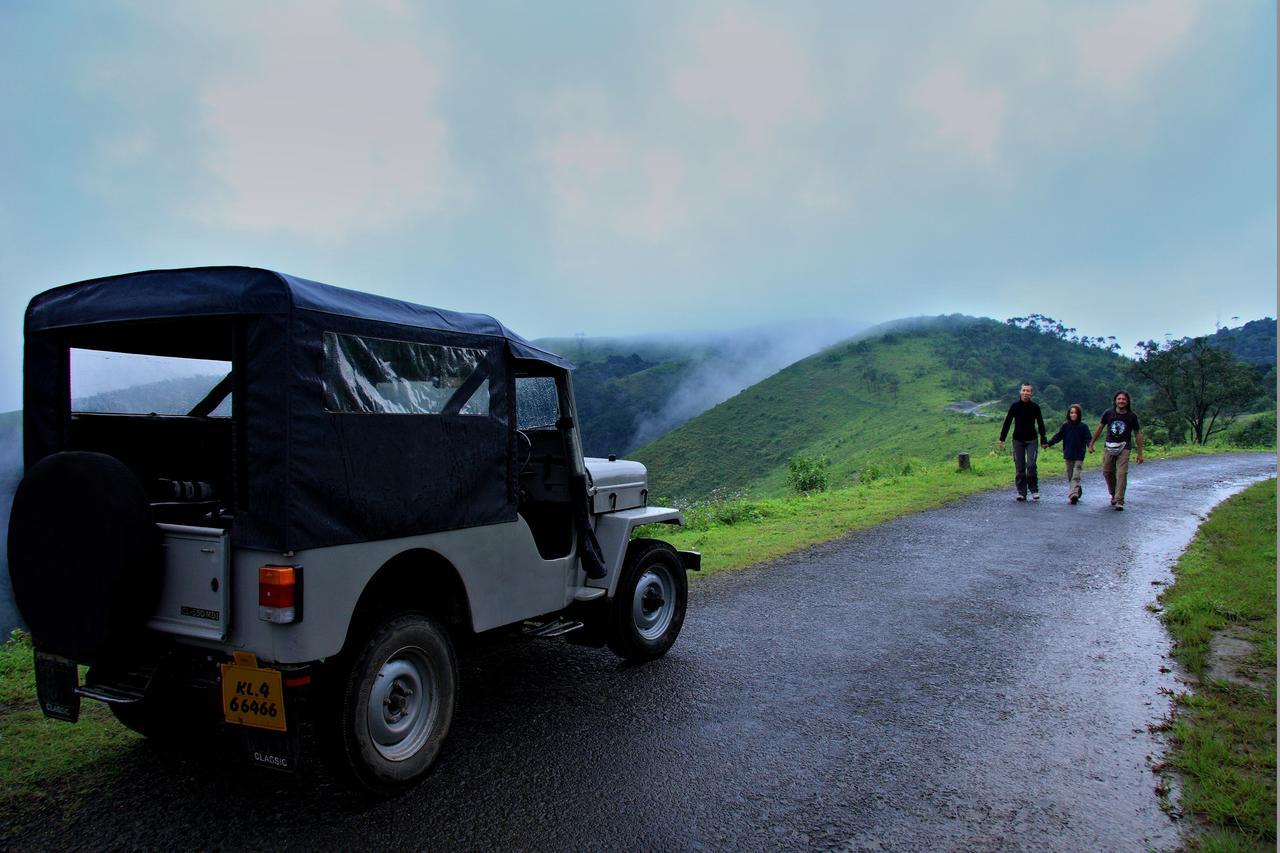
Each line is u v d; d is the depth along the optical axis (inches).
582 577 204.7
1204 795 138.4
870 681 203.0
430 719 151.3
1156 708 181.3
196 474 179.5
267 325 130.3
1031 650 228.4
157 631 140.3
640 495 230.1
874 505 568.7
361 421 141.4
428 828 130.7
